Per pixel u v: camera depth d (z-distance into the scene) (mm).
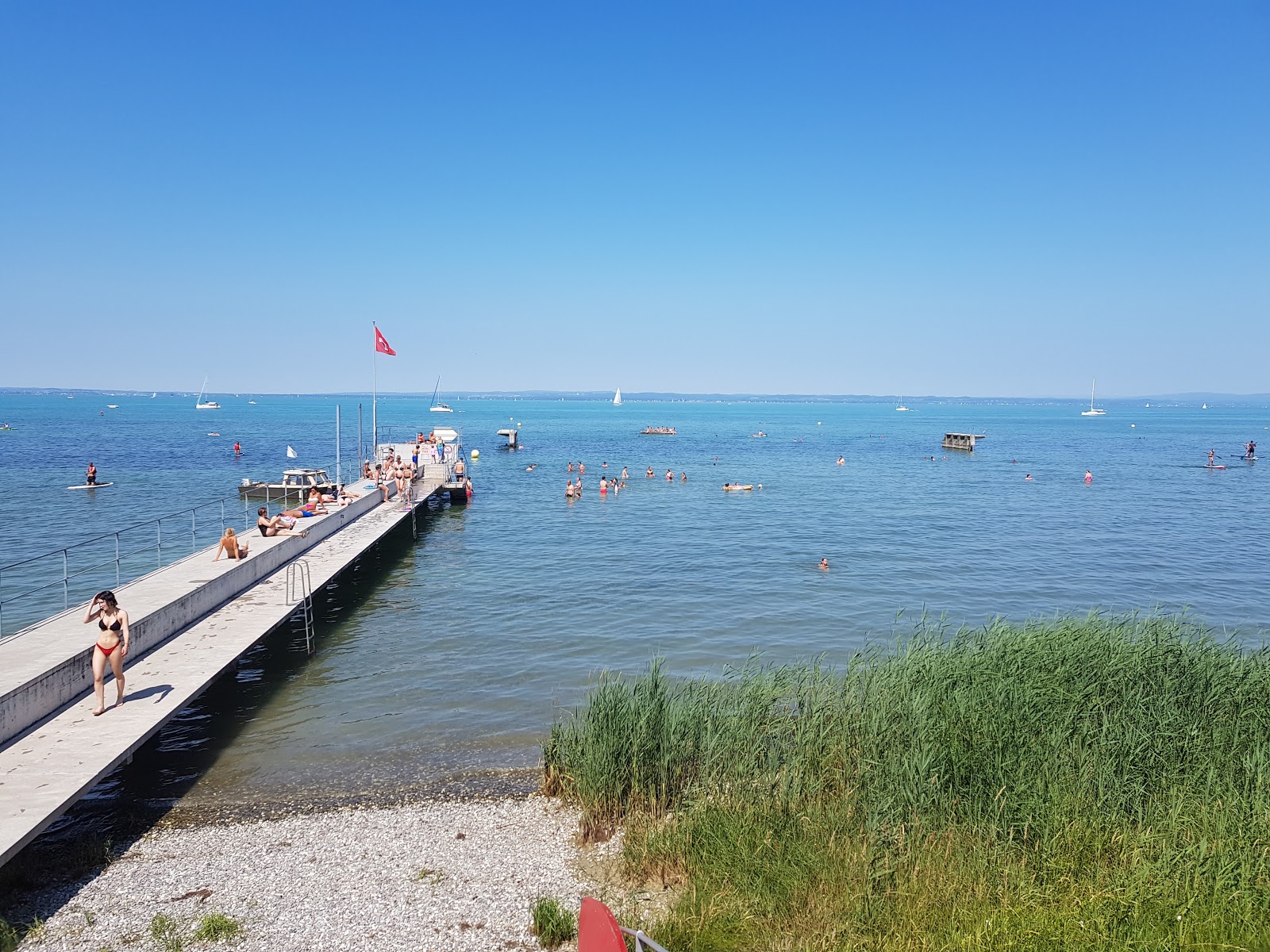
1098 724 13844
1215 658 16125
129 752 13812
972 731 13125
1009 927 9688
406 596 30531
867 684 15531
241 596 24266
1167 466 92188
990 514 53531
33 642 17047
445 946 10352
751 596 30828
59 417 183875
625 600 30062
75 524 44438
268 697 20031
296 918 10961
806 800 12812
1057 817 11586
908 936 9688
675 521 49344
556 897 11445
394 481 47094
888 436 156250
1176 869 10562
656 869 11914
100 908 11180
